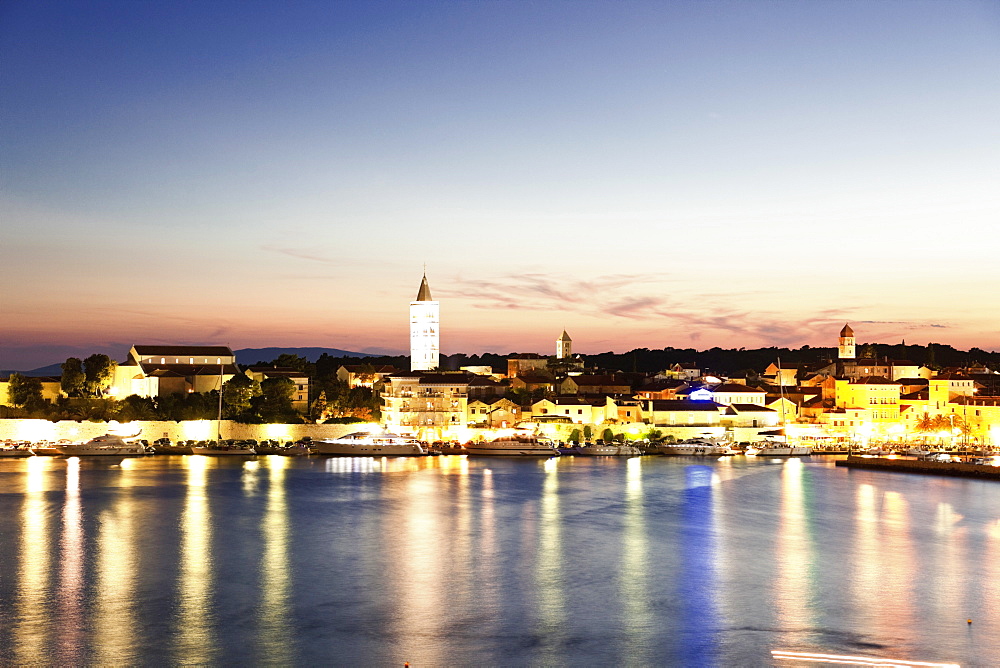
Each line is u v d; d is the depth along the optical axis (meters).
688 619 64.75
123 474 151.50
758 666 55.47
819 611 66.88
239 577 75.62
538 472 167.38
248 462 179.62
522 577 76.75
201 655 56.59
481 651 57.84
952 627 63.00
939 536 97.62
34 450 183.12
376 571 78.44
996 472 158.50
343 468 170.50
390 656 56.81
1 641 58.75
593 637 60.66
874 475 166.00
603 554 86.44
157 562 80.69
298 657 56.47
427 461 190.75
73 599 68.25
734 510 116.81
